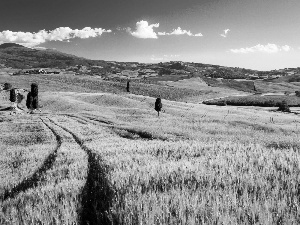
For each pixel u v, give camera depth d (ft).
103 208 17.21
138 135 122.72
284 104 394.93
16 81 641.81
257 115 289.74
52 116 246.88
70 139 107.45
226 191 17.07
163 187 19.56
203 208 14.62
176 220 13.57
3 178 34.58
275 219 13.10
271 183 19.13
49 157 57.31
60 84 639.76
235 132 126.11
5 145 99.40
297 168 23.08
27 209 18.44
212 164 27.35
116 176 24.30
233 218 13.20
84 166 36.76
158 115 267.18
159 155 39.96
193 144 55.42
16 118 226.99
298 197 15.87
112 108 314.35
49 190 23.47
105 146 70.74
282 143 60.95
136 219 14.29
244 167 24.35
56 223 15.76
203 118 223.10
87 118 227.61
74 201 19.27
